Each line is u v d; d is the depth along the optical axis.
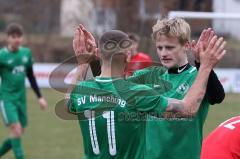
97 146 12.60
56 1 85.62
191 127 13.76
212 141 13.12
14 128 29.12
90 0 85.06
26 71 30.58
